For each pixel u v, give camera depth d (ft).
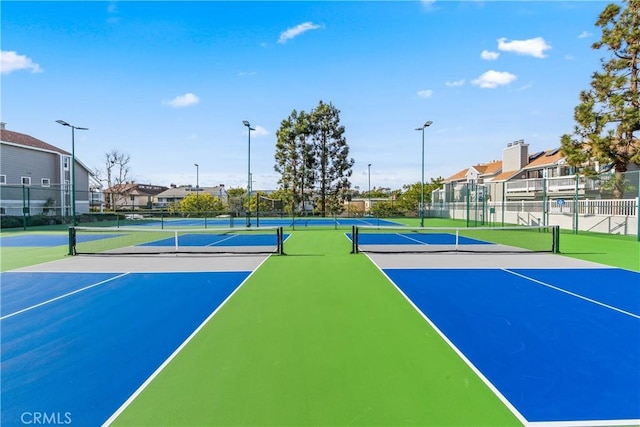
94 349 14.10
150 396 10.76
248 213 73.82
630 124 57.82
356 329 16.07
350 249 43.86
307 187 138.51
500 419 9.56
